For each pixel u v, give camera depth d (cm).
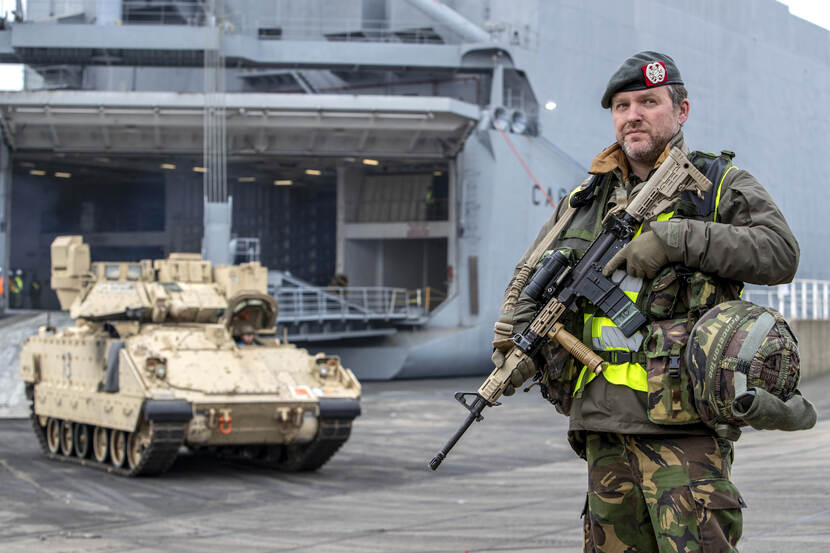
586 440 398
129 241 5169
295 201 5128
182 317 1748
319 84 4172
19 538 992
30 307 5391
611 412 373
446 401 3002
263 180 4856
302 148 3706
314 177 4788
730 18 4712
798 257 360
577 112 4088
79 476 1516
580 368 388
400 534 971
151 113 3384
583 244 402
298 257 5097
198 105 3344
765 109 4916
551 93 3981
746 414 331
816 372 2884
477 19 3997
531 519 1024
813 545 765
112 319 1727
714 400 342
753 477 1193
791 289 2920
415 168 4259
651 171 391
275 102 3375
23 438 2131
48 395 1789
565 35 4038
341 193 4359
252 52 3538
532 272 414
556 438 2038
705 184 375
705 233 355
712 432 367
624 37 4253
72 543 961
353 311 3831
